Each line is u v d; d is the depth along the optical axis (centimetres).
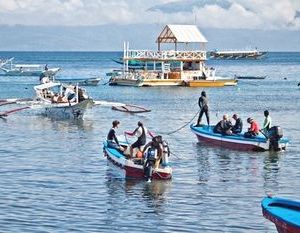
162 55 11675
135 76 11800
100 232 2544
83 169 3788
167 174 3472
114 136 3928
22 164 3953
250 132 4597
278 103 8850
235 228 2605
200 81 11731
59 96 6838
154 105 8412
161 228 2603
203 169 3838
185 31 11888
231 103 8806
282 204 2411
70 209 2870
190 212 2844
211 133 4781
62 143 4872
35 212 2812
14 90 11031
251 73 19050
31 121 6381
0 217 2727
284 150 4547
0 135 5341
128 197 3102
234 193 3200
